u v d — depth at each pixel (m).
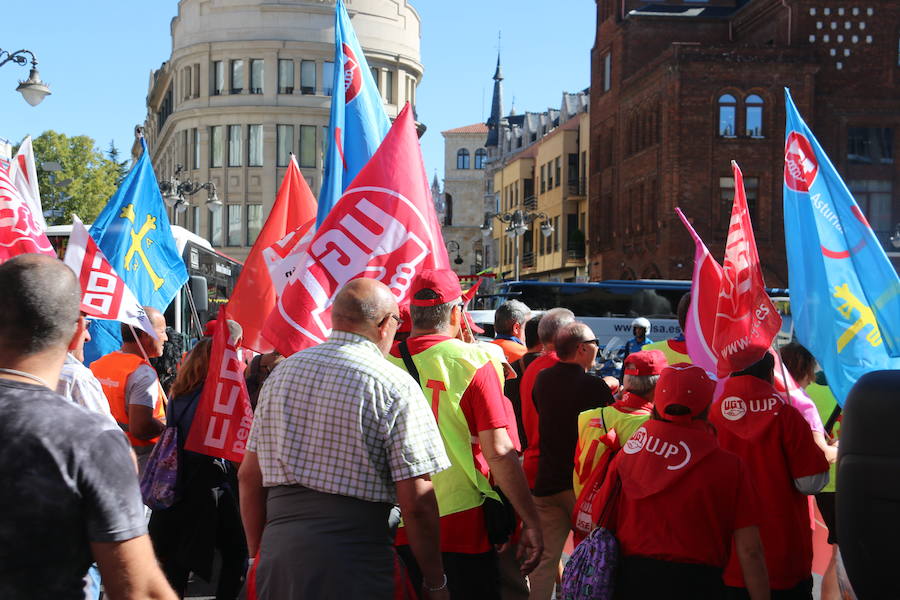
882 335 6.26
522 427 7.12
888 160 44.56
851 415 2.60
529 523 4.37
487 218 47.41
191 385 5.91
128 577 2.48
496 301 35.34
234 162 61.66
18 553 2.39
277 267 6.23
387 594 3.55
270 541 3.60
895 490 2.47
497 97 101.75
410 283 5.23
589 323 34.91
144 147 8.23
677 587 3.94
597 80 55.31
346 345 3.71
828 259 6.38
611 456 4.82
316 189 61.59
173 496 5.80
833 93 44.50
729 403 4.93
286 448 3.60
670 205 44.09
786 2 44.88
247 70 61.56
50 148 63.44
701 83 43.91
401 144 5.32
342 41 6.50
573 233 59.28
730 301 5.57
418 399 3.63
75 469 2.43
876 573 2.50
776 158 43.78
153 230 8.23
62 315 2.58
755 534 4.01
